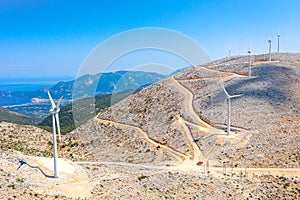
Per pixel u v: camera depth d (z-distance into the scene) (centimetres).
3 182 3075
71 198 3098
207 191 4469
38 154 5259
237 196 4703
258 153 6475
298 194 5172
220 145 6556
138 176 4178
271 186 5303
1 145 6128
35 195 3003
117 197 3309
